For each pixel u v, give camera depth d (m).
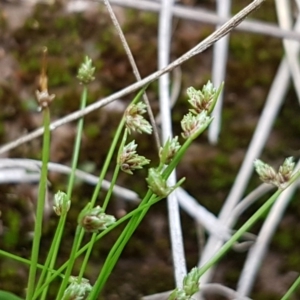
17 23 0.35
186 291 0.22
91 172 0.31
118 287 0.30
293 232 0.30
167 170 0.21
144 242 0.30
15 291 0.29
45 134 0.20
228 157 0.32
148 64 0.34
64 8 0.35
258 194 0.30
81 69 0.24
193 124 0.21
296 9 0.35
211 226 0.29
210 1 0.36
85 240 0.30
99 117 0.32
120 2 0.33
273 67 0.34
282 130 0.33
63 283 0.22
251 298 0.30
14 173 0.30
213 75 0.33
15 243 0.30
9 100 0.33
